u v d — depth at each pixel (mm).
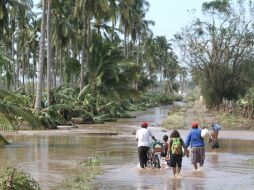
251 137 40844
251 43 74062
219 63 75375
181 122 53312
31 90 110125
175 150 19781
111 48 78000
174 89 199125
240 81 74938
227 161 24953
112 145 32375
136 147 31078
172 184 17750
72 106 58625
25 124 44406
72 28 81500
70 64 80188
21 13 57656
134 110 108250
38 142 34031
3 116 26375
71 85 73938
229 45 74875
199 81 79438
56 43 80500
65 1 78500
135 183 17906
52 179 18438
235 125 51281
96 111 66125
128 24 98688
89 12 68062
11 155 26234
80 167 21875
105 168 21906
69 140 35938
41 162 23469
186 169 22031
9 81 47000
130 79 79312
